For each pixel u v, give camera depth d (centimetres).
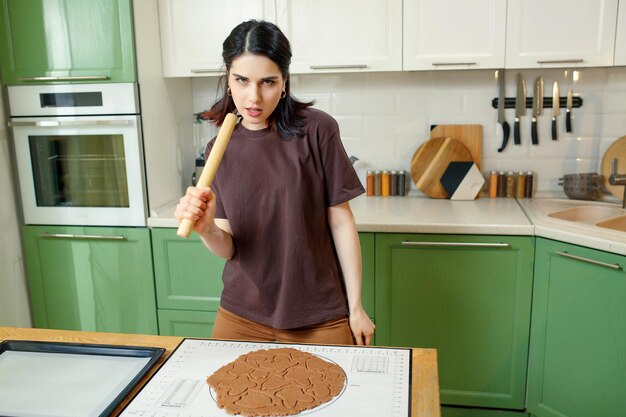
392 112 262
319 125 135
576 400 198
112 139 224
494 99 253
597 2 210
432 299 215
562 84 247
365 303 219
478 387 221
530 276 205
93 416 91
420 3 221
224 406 92
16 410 93
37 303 245
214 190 144
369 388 96
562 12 213
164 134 245
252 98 118
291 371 102
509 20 217
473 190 252
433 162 258
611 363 184
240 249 141
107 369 107
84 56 219
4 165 230
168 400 94
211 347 114
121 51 216
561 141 252
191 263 230
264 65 116
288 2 228
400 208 237
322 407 91
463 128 257
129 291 237
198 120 271
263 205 137
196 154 280
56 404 95
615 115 244
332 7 227
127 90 219
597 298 185
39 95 225
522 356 213
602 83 243
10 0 219
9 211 234
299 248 137
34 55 222
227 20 233
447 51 223
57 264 240
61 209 234
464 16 220
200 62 237
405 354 109
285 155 135
